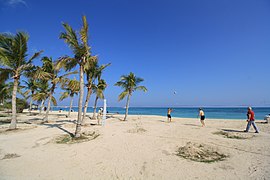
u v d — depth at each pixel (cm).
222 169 503
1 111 3381
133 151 690
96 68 1603
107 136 957
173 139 884
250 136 957
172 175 473
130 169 520
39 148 757
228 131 1144
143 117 2698
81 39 948
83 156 644
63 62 942
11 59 1224
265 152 648
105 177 470
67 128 1277
